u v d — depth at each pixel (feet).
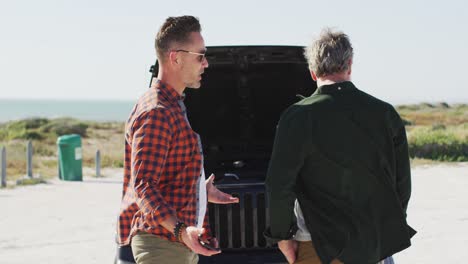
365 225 10.40
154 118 10.04
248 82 17.94
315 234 10.55
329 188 10.41
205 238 10.87
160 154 9.96
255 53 16.84
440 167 63.36
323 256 10.47
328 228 10.43
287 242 11.02
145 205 9.70
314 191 10.53
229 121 18.54
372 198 10.48
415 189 46.78
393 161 10.70
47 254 27.48
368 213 10.44
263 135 18.72
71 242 30.04
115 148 99.45
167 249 10.19
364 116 10.48
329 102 10.44
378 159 10.50
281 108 18.44
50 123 143.54
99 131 140.36
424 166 64.59
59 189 52.44
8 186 54.29
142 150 9.88
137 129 10.08
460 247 26.96
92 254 27.27
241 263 14.48
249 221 15.19
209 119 18.53
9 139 114.21
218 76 17.85
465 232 30.22
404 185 11.08
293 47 16.62
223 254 14.90
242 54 16.88
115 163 77.10
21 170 67.31
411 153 73.56
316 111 10.39
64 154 59.36
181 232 9.61
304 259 11.00
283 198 10.33
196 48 10.58
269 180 10.38
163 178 10.36
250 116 18.51
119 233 10.67
